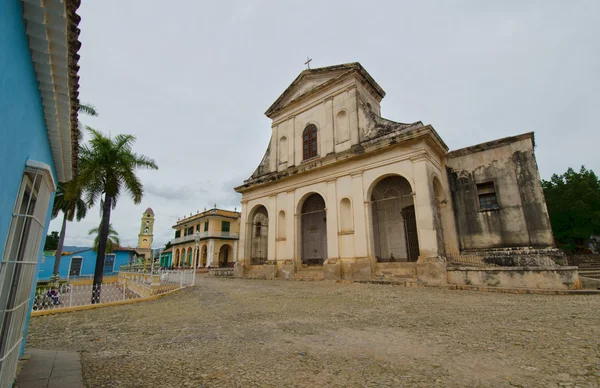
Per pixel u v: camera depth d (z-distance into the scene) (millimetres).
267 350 4191
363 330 5258
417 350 4035
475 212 14406
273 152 20219
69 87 3332
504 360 3533
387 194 17078
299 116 19297
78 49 2988
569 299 7641
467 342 4305
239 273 19172
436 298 8586
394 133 14367
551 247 12438
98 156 13312
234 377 3225
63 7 2391
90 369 3529
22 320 2865
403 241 16109
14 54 2264
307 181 17031
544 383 2898
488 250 13688
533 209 13133
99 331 5742
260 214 22141
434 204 12508
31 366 3574
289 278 16250
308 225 20203
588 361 3379
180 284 12703
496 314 6145
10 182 2375
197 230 39031
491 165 14430
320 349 4199
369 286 11703
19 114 2490
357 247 14164
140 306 8695
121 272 20547
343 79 17312
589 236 23203
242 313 7074
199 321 6355
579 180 25297
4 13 1979
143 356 4059
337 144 16719
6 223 2336
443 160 15492
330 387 2939
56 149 4469
